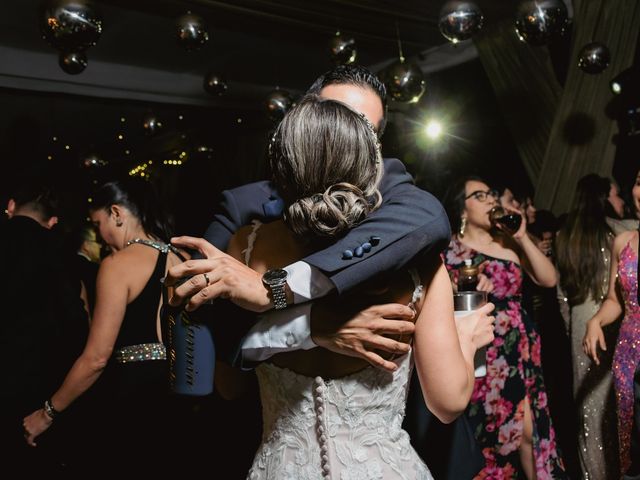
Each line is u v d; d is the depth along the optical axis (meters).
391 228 1.14
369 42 6.37
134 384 2.43
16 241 2.69
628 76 4.19
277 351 1.19
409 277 1.20
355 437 1.17
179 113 7.83
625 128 4.65
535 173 5.64
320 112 1.14
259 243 1.31
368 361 1.15
